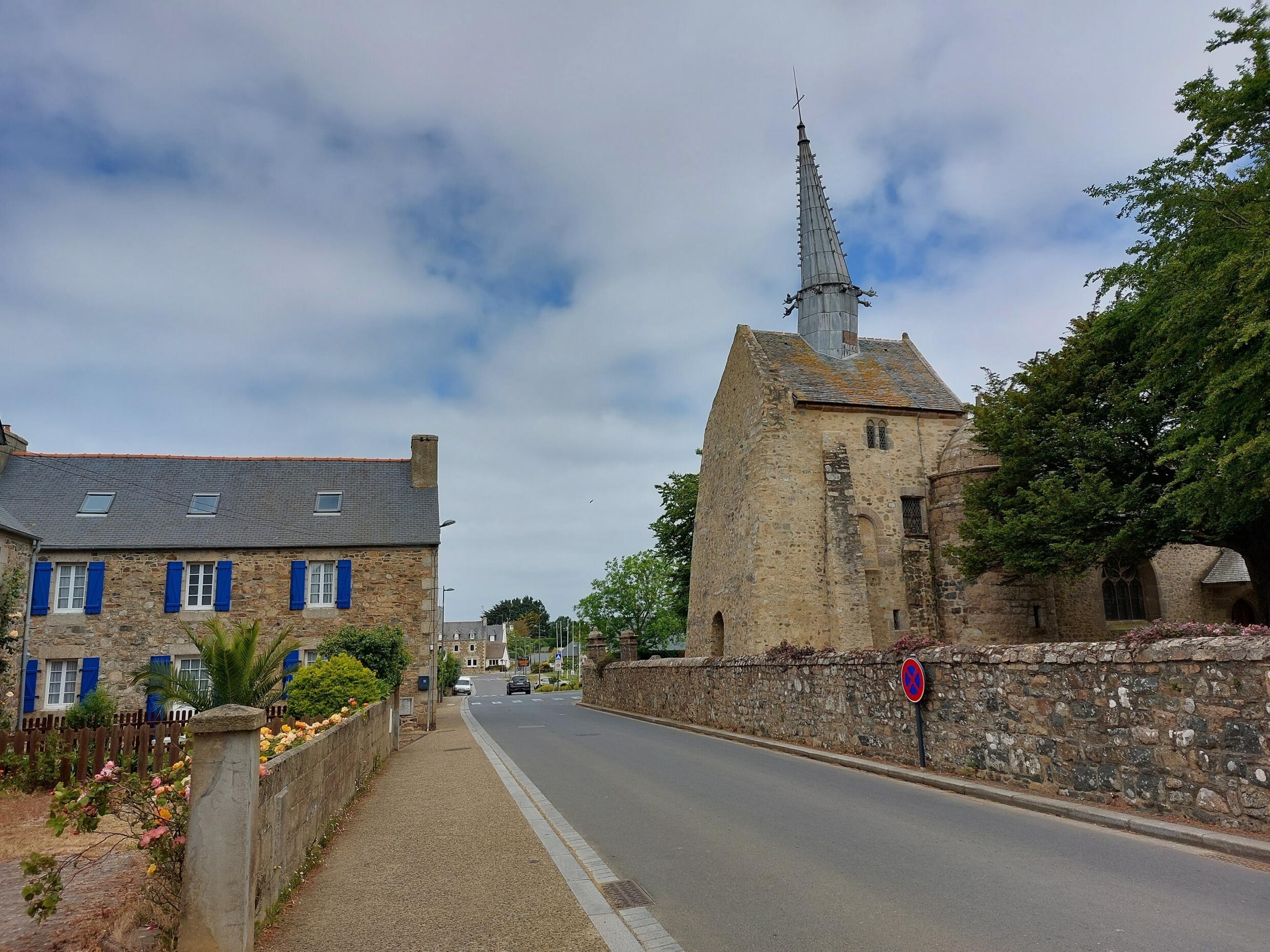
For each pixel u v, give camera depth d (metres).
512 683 55.19
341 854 7.44
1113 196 15.74
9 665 16.94
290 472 27.38
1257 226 12.05
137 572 22.91
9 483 24.44
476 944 5.01
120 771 5.62
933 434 26.78
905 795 9.98
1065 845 7.18
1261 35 12.46
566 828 8.53
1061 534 18.08
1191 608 24.78
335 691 15.02
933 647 11.66
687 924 5.38
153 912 5.20
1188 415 15.47
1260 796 6.80
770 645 23.70
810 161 31.28
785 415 25.41
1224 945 4.70
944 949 4.77
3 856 8.46
